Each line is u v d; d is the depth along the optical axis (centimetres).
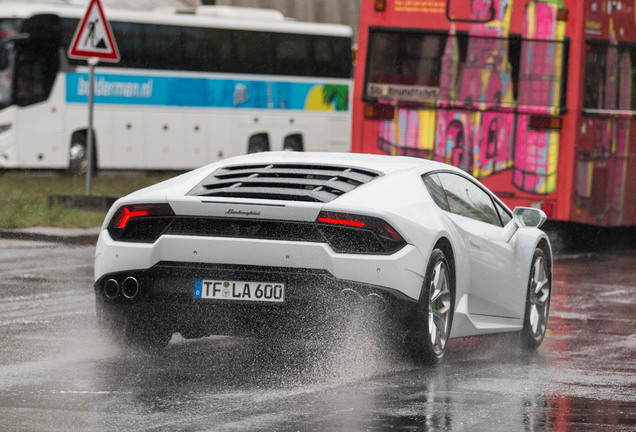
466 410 1369
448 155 3650
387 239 1564
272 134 6662
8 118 5931
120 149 6222
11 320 2023
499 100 3628
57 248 3281
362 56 3688
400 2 3678
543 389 1535
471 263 1769
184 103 6397
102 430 1211
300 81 6738
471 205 1866
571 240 4219
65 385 1454
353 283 1541
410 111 3666
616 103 3797
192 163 6438
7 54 5934
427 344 1619
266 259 1550
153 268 1586
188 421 1263
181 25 6375
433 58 3662
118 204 1639
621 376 1666
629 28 3847
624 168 3866
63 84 6038
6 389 1423
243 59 6562
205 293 1573
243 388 1466
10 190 4822
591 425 1311
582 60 3597
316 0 8281
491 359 1822
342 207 1556
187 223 1590
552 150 3597
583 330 2184
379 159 1786
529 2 3622
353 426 1259
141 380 1500
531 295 1991
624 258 3750
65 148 6056
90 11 3906
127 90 6231
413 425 1274
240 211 1563
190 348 1769
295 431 1227
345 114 6894
